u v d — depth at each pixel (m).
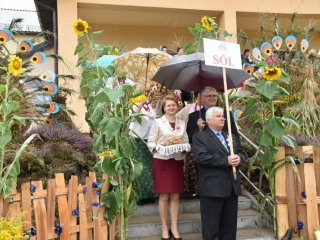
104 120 3.70
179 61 4.26
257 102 4.34
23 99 4.94
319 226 4.15
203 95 4.37
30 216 3.32
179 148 4.01
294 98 6.02
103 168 3.63
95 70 4.14
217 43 3.88
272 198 4.29
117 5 9.02
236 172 3.82
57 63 8.20
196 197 5.18
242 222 4.63
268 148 4.30
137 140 4.82
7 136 3.44
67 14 8.55
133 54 5.37
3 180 3.24
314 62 6.61
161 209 4.16
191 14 9.84
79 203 3.62
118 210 3.78
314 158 4.21
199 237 4.37
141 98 3.92
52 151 4.70
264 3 9.73
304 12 9.93
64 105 6.15
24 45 4.16
